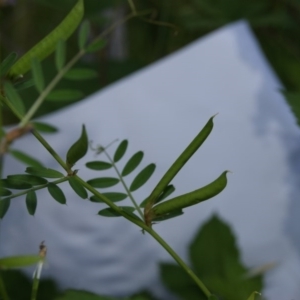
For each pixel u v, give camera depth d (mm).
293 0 956
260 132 674
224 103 679
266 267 613
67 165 384
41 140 382
